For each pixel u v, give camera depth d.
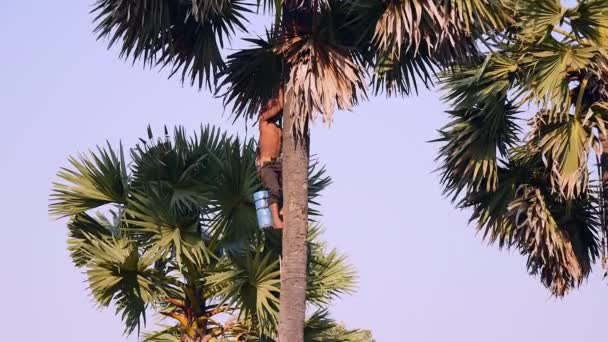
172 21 10.55
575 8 10.91
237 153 12.04
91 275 11.73
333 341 13.27
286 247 9.36
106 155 12.41
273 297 11.25
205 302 12.55
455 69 11.40
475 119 11.82
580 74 11.36
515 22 10.66
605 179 11.55
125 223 12.28
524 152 12.18
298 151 9.43
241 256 11.65
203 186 12.09
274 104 9.86
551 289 12.07
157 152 12.26
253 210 11.95
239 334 12.53
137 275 11.97
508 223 12.05
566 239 11.88
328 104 9.18
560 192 11.21
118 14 10.03
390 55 9.66
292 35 9.48
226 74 10.19
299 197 9.39
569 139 11.21
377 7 9.30
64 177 12.40
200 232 12.18
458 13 9.02
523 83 11.43
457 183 12.10
